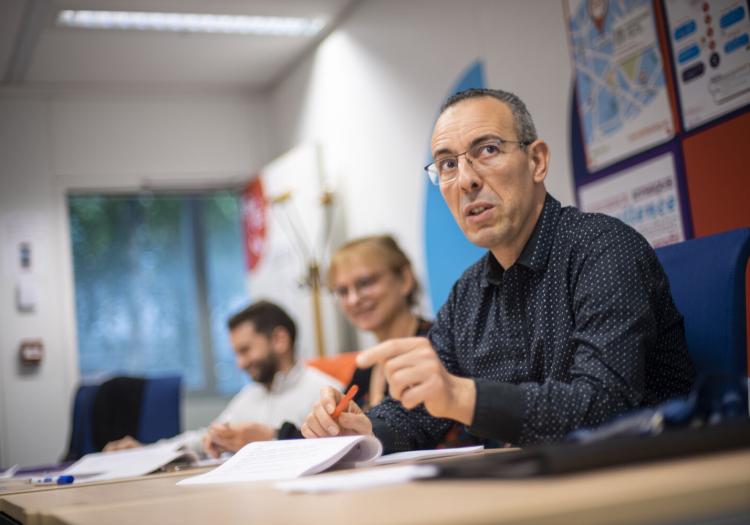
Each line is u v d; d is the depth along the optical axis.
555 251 1.51
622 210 2.94
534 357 1.53
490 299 1.65
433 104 4.09
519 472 0.70
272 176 5.43
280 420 3.30
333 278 2.84
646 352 1.36
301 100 5.46
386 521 0.55
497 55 3.62
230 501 0.81
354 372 2.72
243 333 3.42
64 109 5.51
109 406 3.79
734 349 1.43
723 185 2.54
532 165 1.57
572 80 3.17
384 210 4.55
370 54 4.61
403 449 1.51
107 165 5.56
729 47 2.50
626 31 2.88
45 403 5.21
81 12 4.51
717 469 0.62
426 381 1.02
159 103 5.74
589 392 1.15
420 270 4.22
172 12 4.59
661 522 0.54
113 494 1.11
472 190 1.54
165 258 5.95
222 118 5.88
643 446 0.70
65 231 5.41
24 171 5.38
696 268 1.51
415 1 4.17
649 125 2.81
